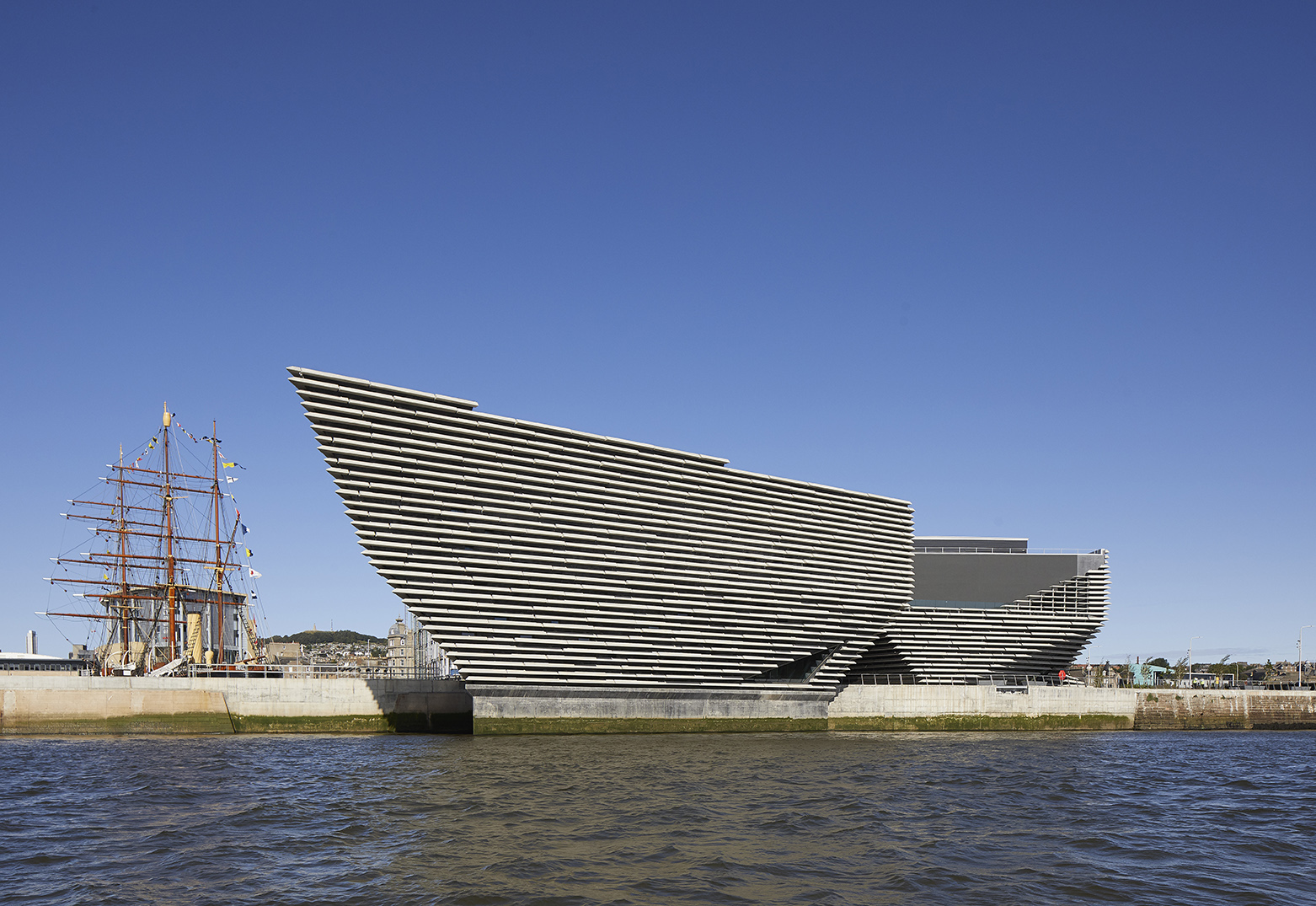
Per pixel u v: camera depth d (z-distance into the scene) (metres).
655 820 26.91
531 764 41.16
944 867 21.48
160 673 70.75
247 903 18.06
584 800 30.53
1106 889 19.78
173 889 19.06
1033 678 78.75
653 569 59.66
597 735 59.81
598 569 58.22
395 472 52.97
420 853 22.22
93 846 23.17
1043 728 73.31
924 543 83.88
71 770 39.47
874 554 68.88
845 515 67.88
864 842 24.28
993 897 19.05
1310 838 26.22
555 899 18.33
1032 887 19.83
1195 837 26.05
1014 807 31.03
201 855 22.08
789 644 65.81
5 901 18.38
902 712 70.69
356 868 20.72
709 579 61.44
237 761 42.97
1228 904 18.86
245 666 72.00
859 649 69.25
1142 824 28.00
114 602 86.88
